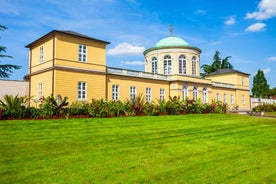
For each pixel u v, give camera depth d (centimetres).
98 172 719
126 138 1268
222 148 1110
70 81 2372
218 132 1579
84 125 1561
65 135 1266
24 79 3120
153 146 1108
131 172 728
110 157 893
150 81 3325
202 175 718
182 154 973
